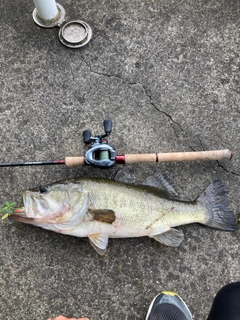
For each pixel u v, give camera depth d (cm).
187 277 63
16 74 71
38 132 69
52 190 59
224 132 69
